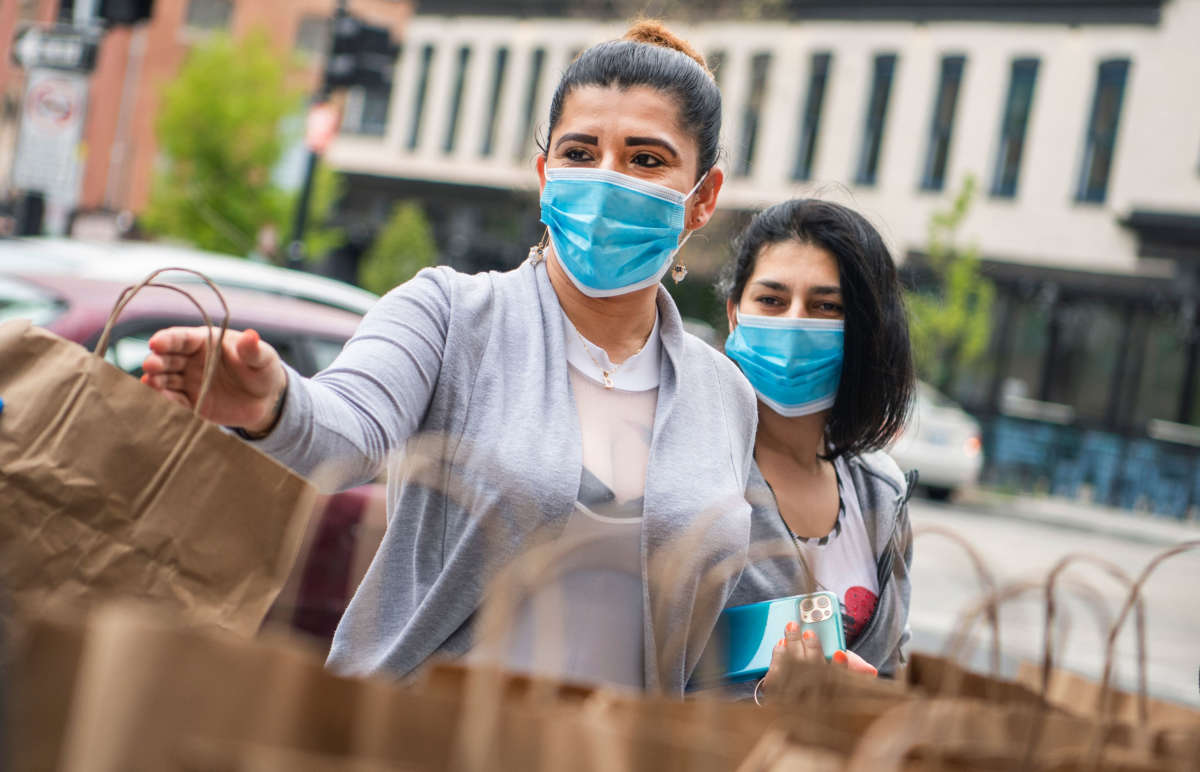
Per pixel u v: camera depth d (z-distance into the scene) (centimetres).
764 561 225
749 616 211
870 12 2308
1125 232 2097
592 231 205
